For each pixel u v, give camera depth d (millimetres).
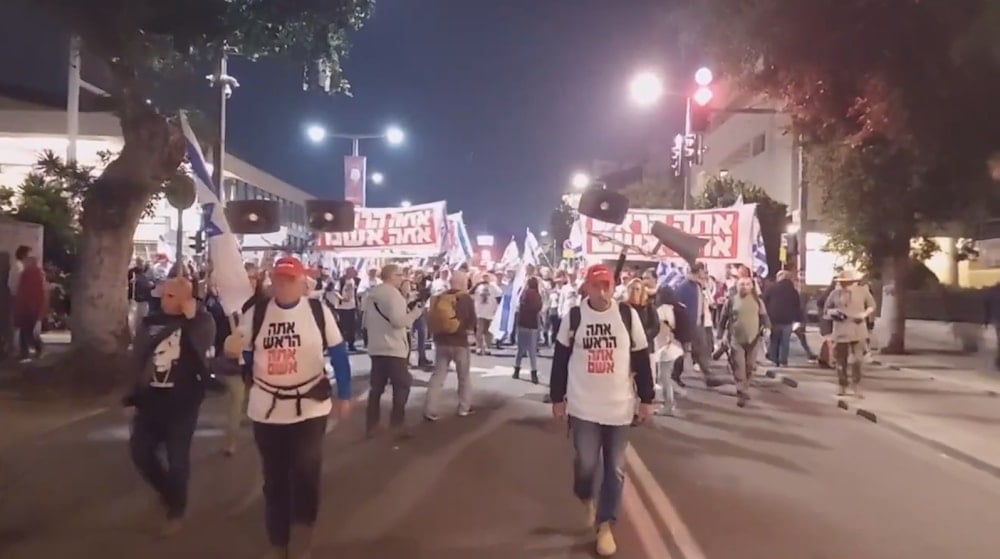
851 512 9289
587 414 7598
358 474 10391
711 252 22641
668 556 7645
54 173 16359
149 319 7824
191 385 7777
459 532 8156
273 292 6992
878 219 23156
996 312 22422
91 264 15469
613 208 12172
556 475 10453
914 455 12352
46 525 8148
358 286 26938
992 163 15352
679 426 14055
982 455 11867
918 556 7879
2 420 12758
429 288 22812
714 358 22469
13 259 19641
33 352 19953
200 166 10938
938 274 36688
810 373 20953
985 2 12742
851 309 17125
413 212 25969
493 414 14859
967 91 14016
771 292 22250
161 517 8383
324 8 17109
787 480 10625
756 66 17078
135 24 14938
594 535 8133
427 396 14172
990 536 8531
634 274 15352
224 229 8656
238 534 7961
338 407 7160
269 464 6934
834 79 15914
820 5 14664
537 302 19234
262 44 17219
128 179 15609
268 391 6832
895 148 18906
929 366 22141
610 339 7625
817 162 23312
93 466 10336
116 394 14727
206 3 15383
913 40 14016
